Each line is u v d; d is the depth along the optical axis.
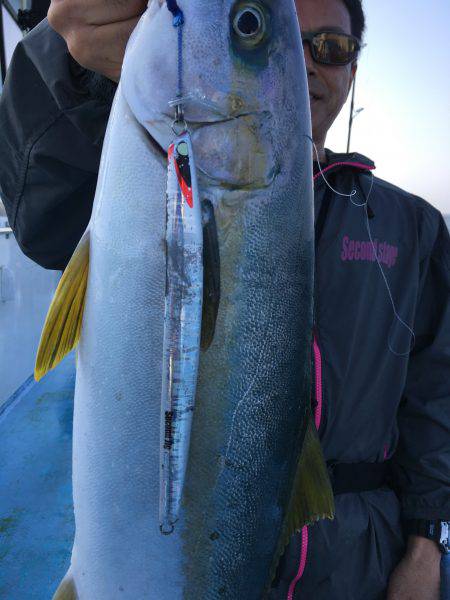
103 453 0.97
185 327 0.84
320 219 1.45
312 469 1.13
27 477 2.74
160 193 0.89
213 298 0.91
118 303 0.93
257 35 0.91
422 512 1.45
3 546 2.23
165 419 0.86
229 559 1.02
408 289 1.50
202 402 0.93
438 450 1.47
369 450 1.45
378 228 1.49
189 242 0.83
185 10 0.88
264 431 1.01
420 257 1.55
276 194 0.95
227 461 0.98
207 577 1.00
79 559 1.03
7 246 3.63
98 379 0.96
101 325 0.95
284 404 1.03
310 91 1.38
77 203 1.32
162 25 0.89
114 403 0.95
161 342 0.91
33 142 1.21
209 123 0.89
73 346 1.00
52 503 2.53
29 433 3.22
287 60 0.95
